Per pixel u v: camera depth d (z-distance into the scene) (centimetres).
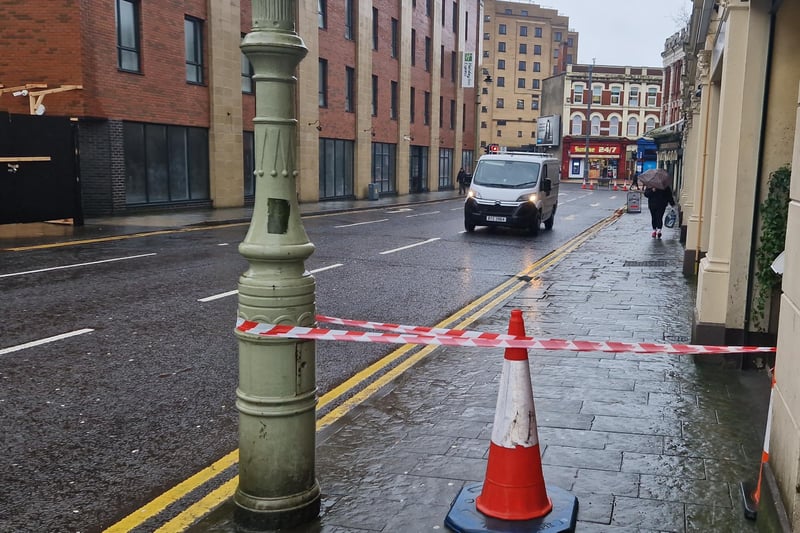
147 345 720
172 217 2195
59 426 506
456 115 5522
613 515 355
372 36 3975
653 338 740
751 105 606
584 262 1392
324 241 1733
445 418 499
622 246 1698
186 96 2480
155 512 381
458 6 5422
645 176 1881
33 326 788
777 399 333
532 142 11794
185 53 2472
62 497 402
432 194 4672
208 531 342
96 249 1455
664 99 5559
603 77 8312
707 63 1079
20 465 443
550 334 761
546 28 11712
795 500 283
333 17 3484
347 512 359
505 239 1902
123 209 2217
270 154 329
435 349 703
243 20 2788
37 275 1117
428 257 1470
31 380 604
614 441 454
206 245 1551
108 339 739
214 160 2627
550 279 1168
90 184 2119
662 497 375
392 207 3300
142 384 599
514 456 343
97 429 502
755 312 623
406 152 4512
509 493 342
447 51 5281
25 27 1989
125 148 2230
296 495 344
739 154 614
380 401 537
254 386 336
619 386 570
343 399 570
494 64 11525
